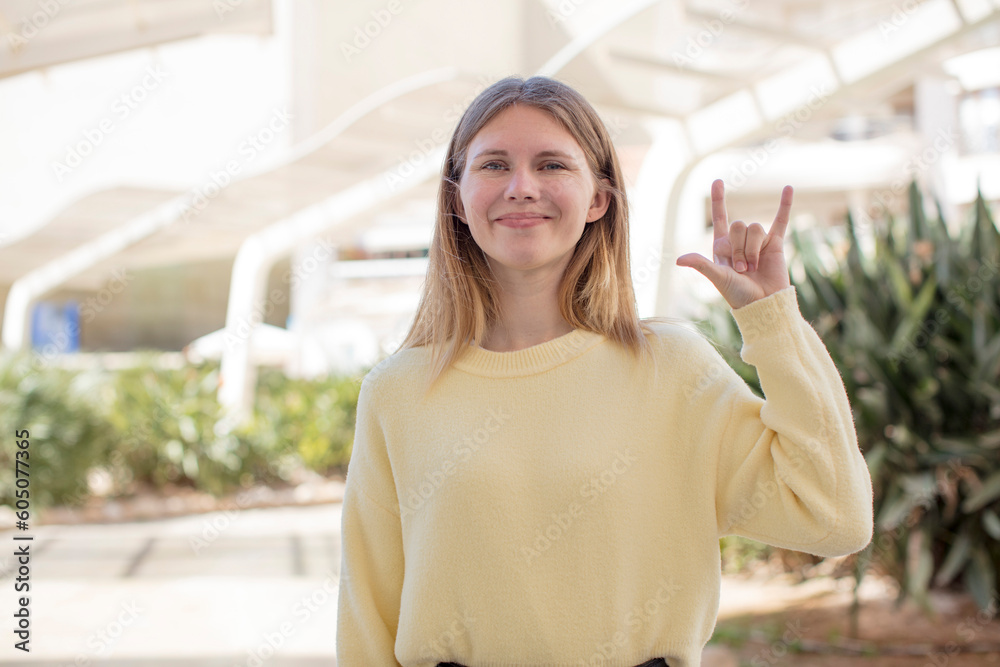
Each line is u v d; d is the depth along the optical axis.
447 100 5.62
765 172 13.20
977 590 3.52
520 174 1.15
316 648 3.71
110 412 7.67
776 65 4.98
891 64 4.11
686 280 5.77
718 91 5.36
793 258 4.56
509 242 1.16
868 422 3.72
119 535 6.35
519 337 1.29
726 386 1.19
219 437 7.99
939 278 4.02
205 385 8.49
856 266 4.25
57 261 9.30
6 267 9.20
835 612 3.92
